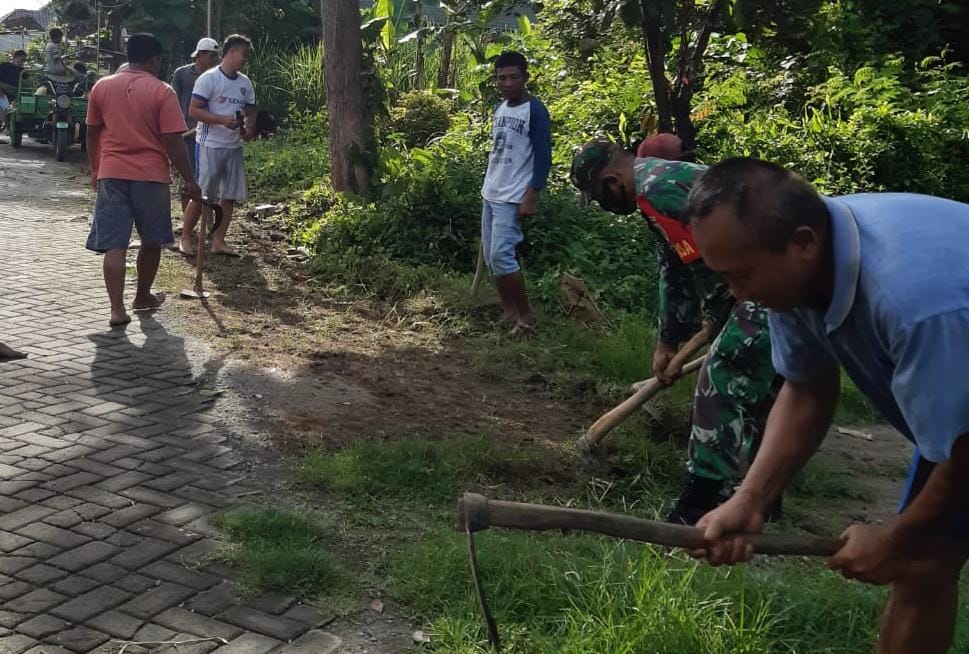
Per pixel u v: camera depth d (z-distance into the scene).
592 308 7.32
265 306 7.37
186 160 6.73
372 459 4.55
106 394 5.32
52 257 8.40
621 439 5.03
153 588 3.46
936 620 2.64
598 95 11.49
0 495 4.07
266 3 18.25
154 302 7.00
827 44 8.98
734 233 2.17
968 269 2.11
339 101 9.79
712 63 10.67
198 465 4.52
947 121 11.24
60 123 15.18
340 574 3.59
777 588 3.47
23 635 3.13
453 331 6.98
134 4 17.86
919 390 2.13
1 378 5.44
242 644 3.16
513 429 5.28
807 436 2.74
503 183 6.86
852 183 10.15
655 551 3.61
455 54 16.02
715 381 4.02
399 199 8.81
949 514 2.30
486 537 3.84
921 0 13.39
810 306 2.36
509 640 3.22
